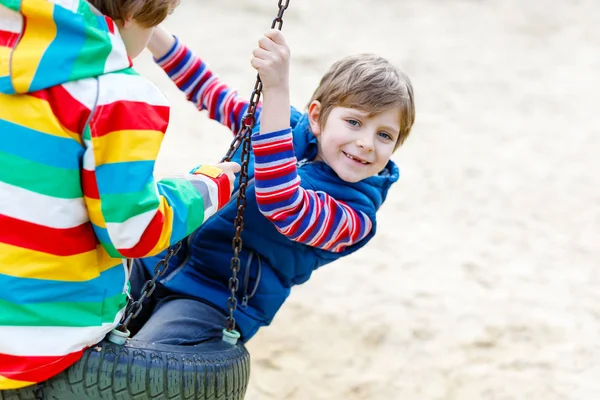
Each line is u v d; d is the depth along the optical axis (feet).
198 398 7.27
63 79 6.17
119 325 7.18
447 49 33.78
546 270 18.97
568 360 15.79
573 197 22.74
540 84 31.14
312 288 17.44
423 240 19.86
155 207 6.52
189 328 8.17
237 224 7.77
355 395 14.34
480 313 17.01
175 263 8.73
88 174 6.38
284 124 7.72
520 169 24.29
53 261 6.45
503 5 39.42
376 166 8.45
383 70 8.45
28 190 6.32
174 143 23.30
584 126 27.81
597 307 17.61
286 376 14.64
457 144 25.68
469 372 15.19
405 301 17.20
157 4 6.72
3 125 6.30
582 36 36.37
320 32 34.17
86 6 6.28
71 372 6.77
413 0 39.37
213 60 29.60
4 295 6.40
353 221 8.39
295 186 7.79
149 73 27.71
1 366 6.41
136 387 6.94
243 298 8.58
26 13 6.14
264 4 36.14
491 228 20.74
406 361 15.35
